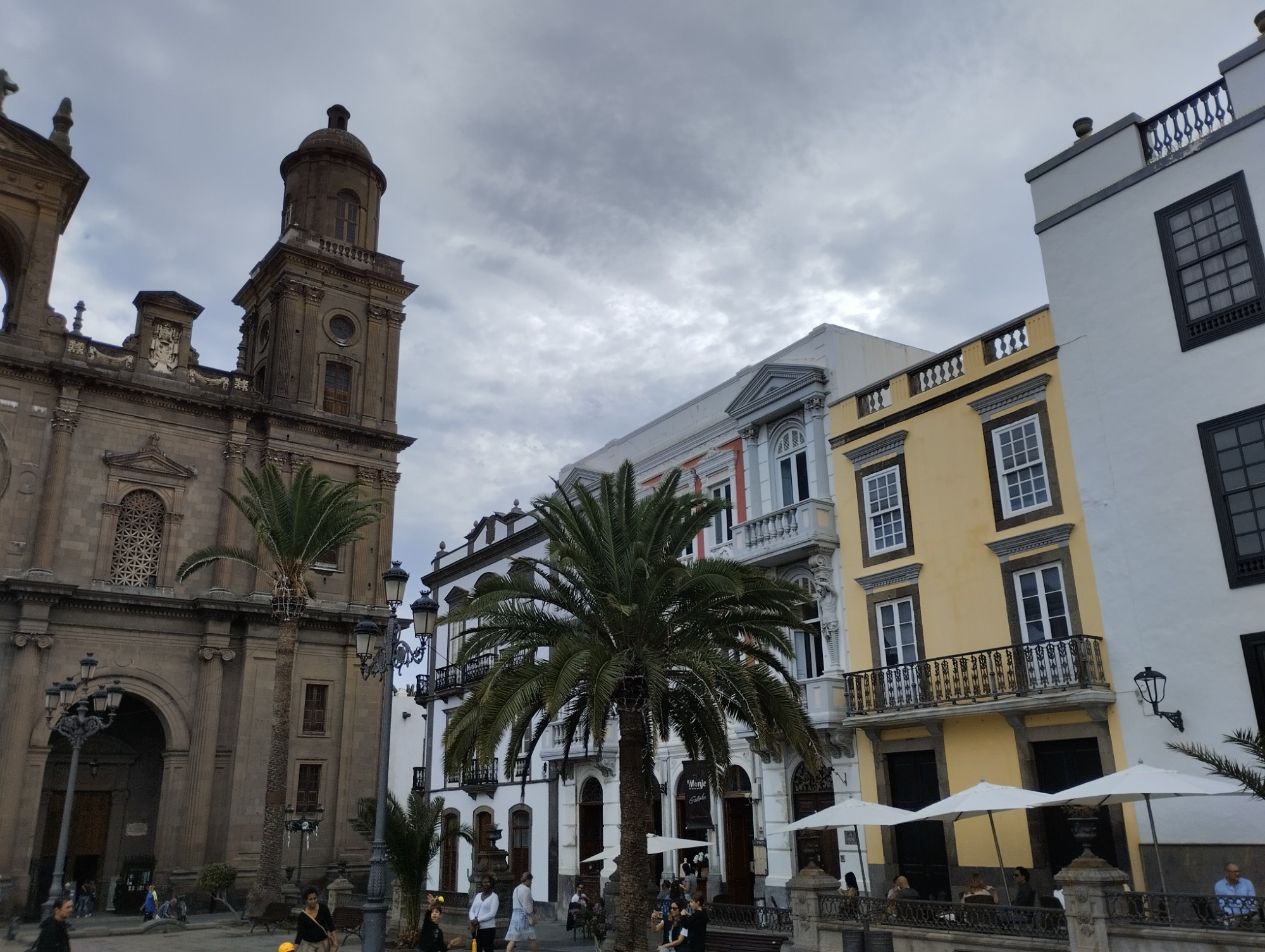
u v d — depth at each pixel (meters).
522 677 17.17
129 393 37.84
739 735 26.28
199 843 34.88
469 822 39.00
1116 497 19.61
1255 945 12.12
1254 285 18.08
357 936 24.20
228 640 37.50
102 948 23.44
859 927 16.78
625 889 17.73
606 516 18.83
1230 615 17.56
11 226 37.03
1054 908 15.52
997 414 22.22
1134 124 20.64
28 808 32.19
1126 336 19.98
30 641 33.34
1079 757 19.48
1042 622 20.64
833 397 26.36
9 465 34.78
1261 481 17.53
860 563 24.67
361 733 39.72
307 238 43.84
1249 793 15.35
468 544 44.44
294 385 41.84
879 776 22.88
